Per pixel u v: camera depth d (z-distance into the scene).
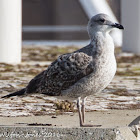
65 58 10.87
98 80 10.62
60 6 49.59
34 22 50.53
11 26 24.52
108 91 16.77
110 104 14.39
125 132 9.91
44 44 38.41
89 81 10.64
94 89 10.77
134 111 13.36
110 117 12.47
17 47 24.94
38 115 12.79
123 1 30.70
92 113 13.04
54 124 11.50
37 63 25.11
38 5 50.44
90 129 9.70
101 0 38.09
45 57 28.28
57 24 49.81
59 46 36.25
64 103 13.60
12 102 14.57
